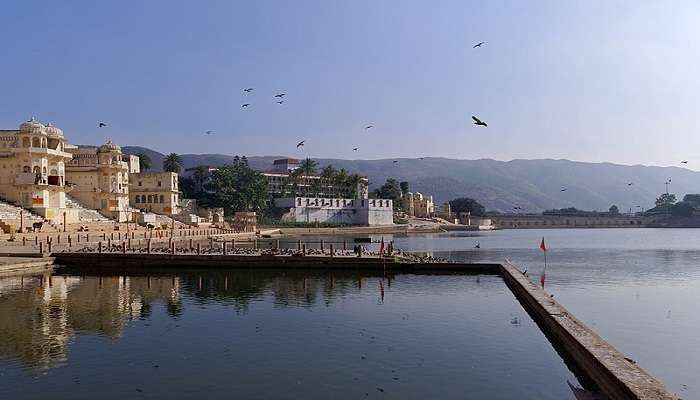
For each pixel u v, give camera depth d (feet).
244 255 216.54
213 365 86.33
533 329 111.75
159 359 89.45
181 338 102.73
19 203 342.64
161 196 516.73
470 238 572.51
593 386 78.59
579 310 132.87
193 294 153.99
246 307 133.80
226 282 179.83
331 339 102.27
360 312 127.85
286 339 102.17
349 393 74.84
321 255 218.38
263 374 82.17
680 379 82.23
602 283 181.57
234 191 655.35
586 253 330.95
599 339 89.15
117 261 220.02
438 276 196.03
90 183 437.17
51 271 210.18
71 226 342.85
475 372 84.23
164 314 125.18
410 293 156.46
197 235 424.46
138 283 177.37
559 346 99.09
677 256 303.68
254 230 574.97
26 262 202.59
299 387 76.84
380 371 84.07
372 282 180.34
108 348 95.96
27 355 91.66
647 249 369.91
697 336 106.83
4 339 102.06
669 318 123.24
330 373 82.74
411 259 217.15
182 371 83.35
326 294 154.20
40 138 352.08
